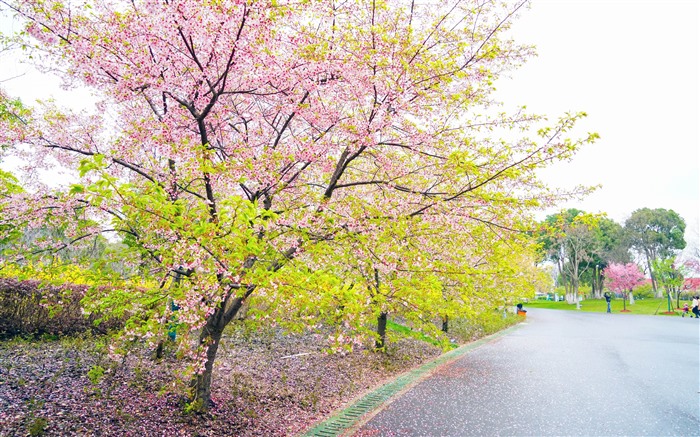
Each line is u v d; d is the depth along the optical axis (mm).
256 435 5809
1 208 5168
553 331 21344
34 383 6301
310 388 8227
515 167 5797
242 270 4762
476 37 6496
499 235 6480
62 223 5785
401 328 13688
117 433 5125
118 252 6031
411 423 6543
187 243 4371
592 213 5488
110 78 5699
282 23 5789
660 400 7949
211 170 5035
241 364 9219
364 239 5609
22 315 9227
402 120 6105
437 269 6246
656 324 25578
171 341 8312
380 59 5781
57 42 5441
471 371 10688
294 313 6293
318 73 5656
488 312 15203
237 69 5613
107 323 9984
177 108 5844
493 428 6328
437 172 6574
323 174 7062
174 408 6094
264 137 6918
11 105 6863
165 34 5238
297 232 5633
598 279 65125
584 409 7324
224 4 4785
